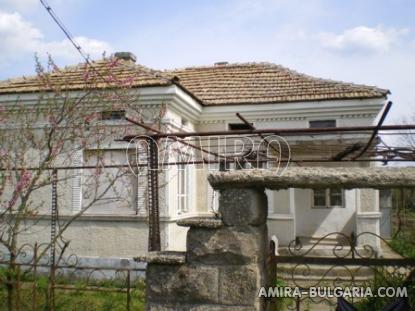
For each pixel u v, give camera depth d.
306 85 11.28
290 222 10.57
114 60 8.51
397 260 3.42
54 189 6.16
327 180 3.03
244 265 3.17
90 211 9.15
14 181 7.59
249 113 10.63
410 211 8.09
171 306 3.27
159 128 7.84
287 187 3.23
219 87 11.85
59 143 6.95
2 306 5.70
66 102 7.32
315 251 9.43
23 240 9.14
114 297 6.83
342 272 7.81
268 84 11.70
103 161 8.10
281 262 3.57
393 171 3.04
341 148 7.05
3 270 7.20
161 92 8.73
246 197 3.21
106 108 8.20
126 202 8.95
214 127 11.03
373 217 10.02
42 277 8.08
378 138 5.33
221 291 3.18
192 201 10.44
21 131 7.62
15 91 8.74
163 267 3.33
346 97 9.95
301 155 7.83
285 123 10.56
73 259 8.92
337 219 11.44
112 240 8.97
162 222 8.77
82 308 6.18
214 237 3.23
